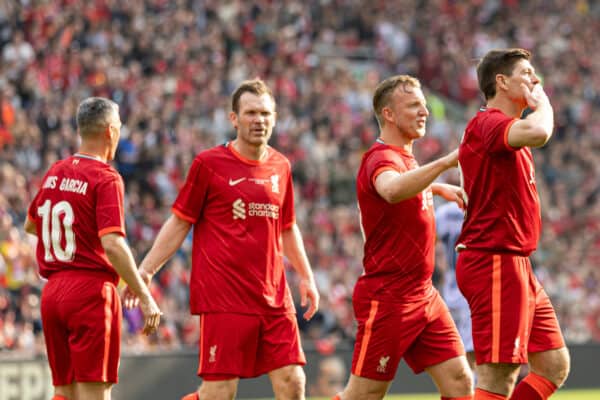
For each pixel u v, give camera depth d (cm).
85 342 1931
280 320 2014
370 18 8431
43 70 5828
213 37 7038
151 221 5234
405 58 8250
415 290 1995
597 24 9369
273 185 2038
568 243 6631
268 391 4081
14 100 5400
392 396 4300
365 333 2006
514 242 1842
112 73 6088
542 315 1912
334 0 8356
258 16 7638
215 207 2019
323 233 5662
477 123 1833
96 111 1973
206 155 2027
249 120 2016
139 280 1930
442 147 7181
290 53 7431
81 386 1945
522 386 1934
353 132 6800
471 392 2003
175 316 4625
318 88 7038
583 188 7300
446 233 2850
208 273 2006
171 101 6116
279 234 2047
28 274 4303
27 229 2066
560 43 9006
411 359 2034
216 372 1983
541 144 1745
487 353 1848
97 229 1941
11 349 4091
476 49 8669
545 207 6888
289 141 6369
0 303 4128
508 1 9125
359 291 2028
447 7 8825
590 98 8525
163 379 3922
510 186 1828
